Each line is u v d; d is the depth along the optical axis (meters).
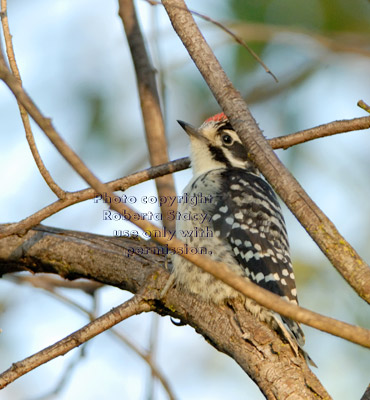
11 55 7.10
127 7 11.73
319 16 13.16
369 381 10.95
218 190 9.82
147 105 11.43
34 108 5.39
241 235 9.38
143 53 11.62
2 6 7.09
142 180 9.01
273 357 7.68
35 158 7.72
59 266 9.72
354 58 13.83
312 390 7.29
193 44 7.80
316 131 8.53
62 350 7.60
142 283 8.97
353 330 5.48
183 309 8.65
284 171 6.80
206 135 11.15
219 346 8.30
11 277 10.72
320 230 6.41
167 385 9.28
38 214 8.10
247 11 12.80
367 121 8.34
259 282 9.20
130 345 9.47
